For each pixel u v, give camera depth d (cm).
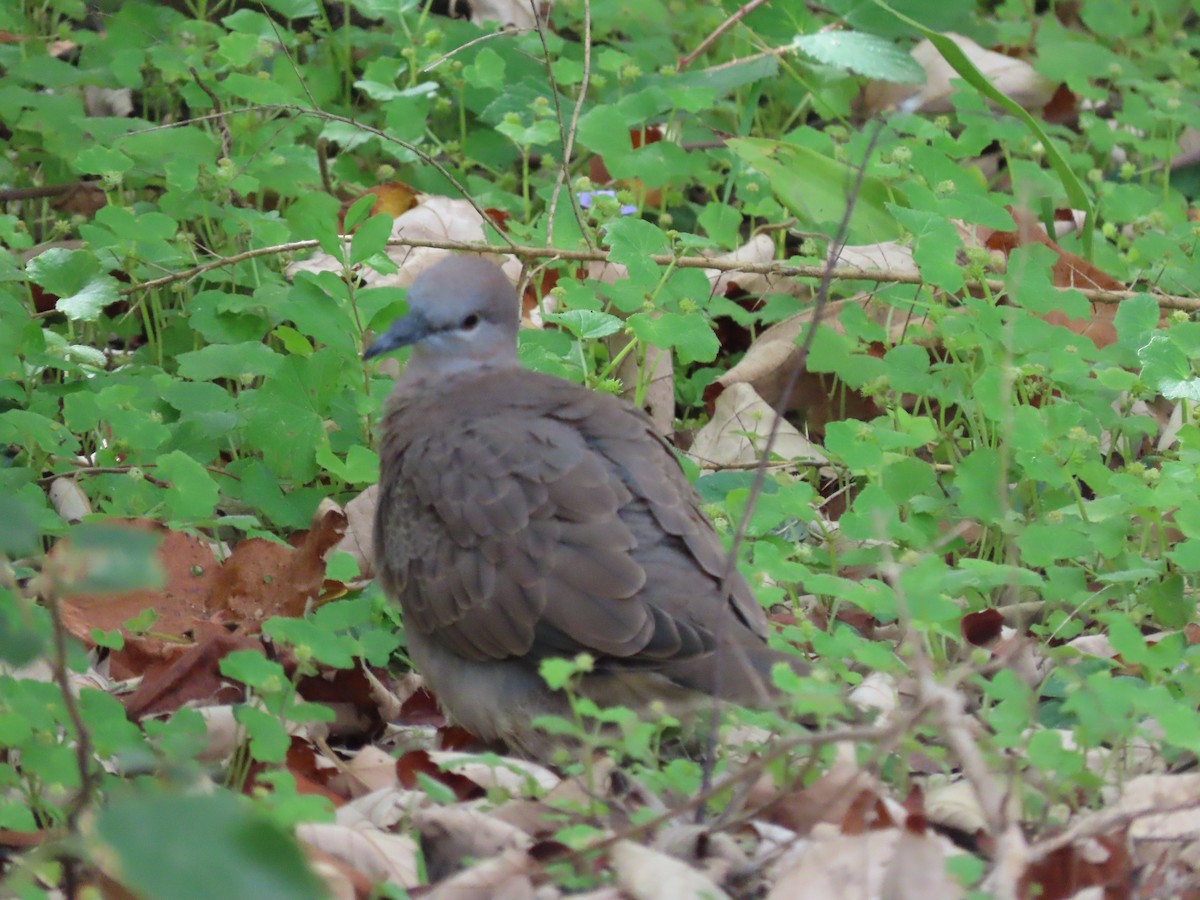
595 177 1520
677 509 843
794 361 1255
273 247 1208
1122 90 1636
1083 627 1002
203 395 1125
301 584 991
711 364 1334
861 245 1302
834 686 773
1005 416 880
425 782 730
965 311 1174
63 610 950
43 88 1510
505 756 881
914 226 1136
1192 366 1127
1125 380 1075
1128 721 762
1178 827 756
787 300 1270
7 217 1205
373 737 930
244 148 1398
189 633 965
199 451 1120
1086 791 791
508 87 1467
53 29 1588
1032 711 809
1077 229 1452
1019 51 1714
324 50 1577
